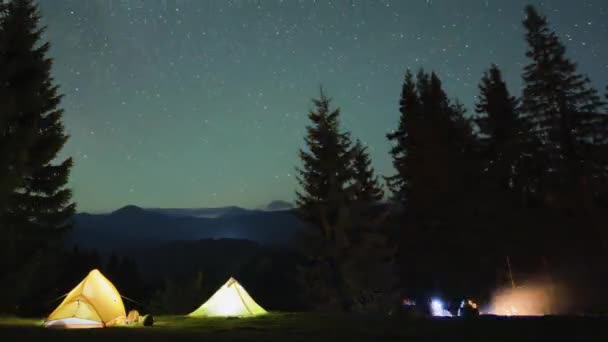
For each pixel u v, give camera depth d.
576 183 28.06
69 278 40.75
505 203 30.25
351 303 26.67
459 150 33.25
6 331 10.16
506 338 8.38
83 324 12.27
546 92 29.08
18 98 21.59
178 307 28.81
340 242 27.20
